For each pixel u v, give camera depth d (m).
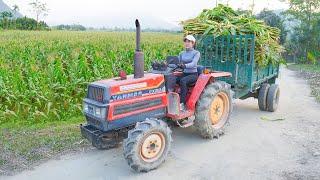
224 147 6.81
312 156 6.35
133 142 5.43
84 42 22.80
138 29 6.00
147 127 5.57
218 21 9.05
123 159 6.25
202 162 6.11
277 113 9.41
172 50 17.39
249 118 8.88
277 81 16.22
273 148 6.74
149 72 6.70
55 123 8.40
